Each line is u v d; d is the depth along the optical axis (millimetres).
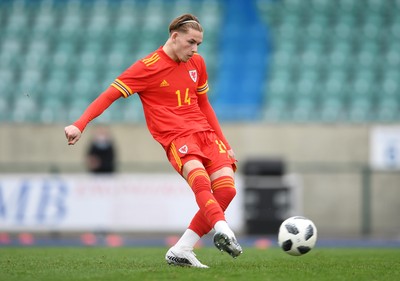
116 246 44594
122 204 53875
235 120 66875
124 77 23156
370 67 74125
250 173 54969
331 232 58469
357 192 58406
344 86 72188
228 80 73875
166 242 50062
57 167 57719
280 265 24703
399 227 57906
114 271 22172
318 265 24797
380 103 70500
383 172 58188
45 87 73625
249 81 73625
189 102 23609
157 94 23375
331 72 73688
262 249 38156
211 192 22578
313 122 60344
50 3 83062
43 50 77938
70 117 70250
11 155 61719
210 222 21797
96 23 80875
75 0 83312
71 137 22312
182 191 53500
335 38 77438
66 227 53906
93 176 54000
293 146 60344
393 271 22844
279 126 60375
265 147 60375
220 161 23250
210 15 80875
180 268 22922
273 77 73750
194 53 23781
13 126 61750
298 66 74688
